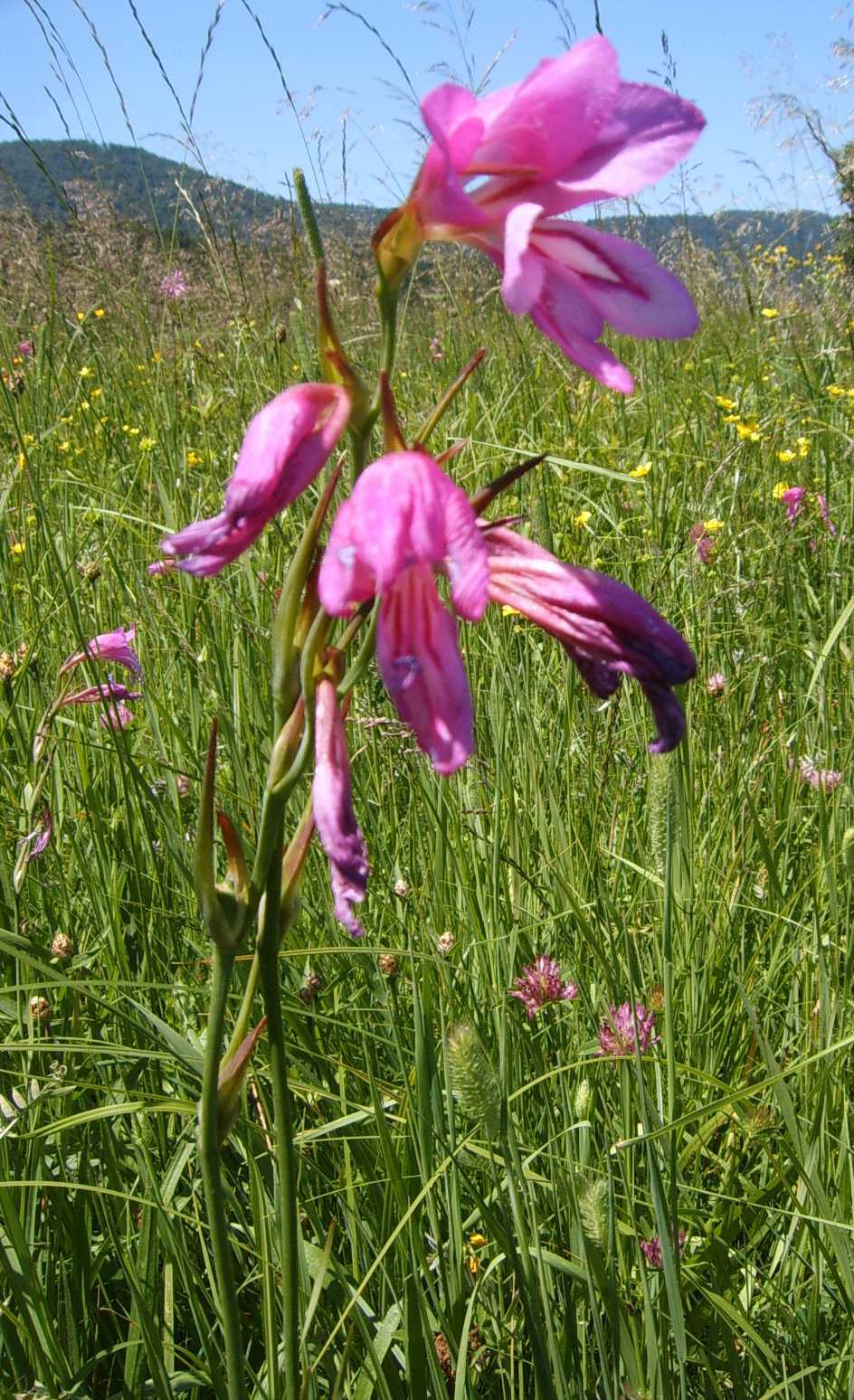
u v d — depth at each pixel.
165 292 0.86
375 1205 0.33
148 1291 0.30
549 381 0.87
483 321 0.98
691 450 0.78
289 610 0.24
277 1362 0.29
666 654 0.24
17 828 0.41
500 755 0.44
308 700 0.23
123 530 0.63
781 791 0.46
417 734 0.23
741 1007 0.38
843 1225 0.29
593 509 0.68
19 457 0.67
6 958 0.38
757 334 1.06
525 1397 0.30
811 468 0.74
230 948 0.24
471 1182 0.32
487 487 0.25
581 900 0.39
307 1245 0.31
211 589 0.58
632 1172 0.32
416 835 0.43
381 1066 0.37
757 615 0.59
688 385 0.92
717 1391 0.28
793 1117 0.30
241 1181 0.34
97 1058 0.35
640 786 0.48
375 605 0.23
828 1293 0.32
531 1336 0.27
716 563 0.61
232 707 0.49
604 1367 0.28
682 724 0.25
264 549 0.60
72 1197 0.31
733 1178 0.34
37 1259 0.31
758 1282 0.32
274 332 0.77
